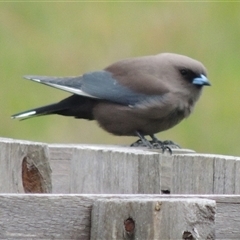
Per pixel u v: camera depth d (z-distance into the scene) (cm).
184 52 2120
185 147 1834
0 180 793
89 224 691
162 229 664
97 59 2020
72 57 2027
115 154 888
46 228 685
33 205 684
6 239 678
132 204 673
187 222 665
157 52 2083
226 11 2255
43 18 2181
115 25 2147
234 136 1878
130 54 2052
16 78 1981
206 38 2159
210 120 1909
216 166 916
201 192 916
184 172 913
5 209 679
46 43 2086
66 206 688
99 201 686
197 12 2230
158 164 895
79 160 888
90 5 2236
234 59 2123
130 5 2231
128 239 673
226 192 916
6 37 2120
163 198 689
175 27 2164
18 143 800
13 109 1886
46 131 1789
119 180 888
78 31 2130
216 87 2045
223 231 727
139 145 1265
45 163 809
